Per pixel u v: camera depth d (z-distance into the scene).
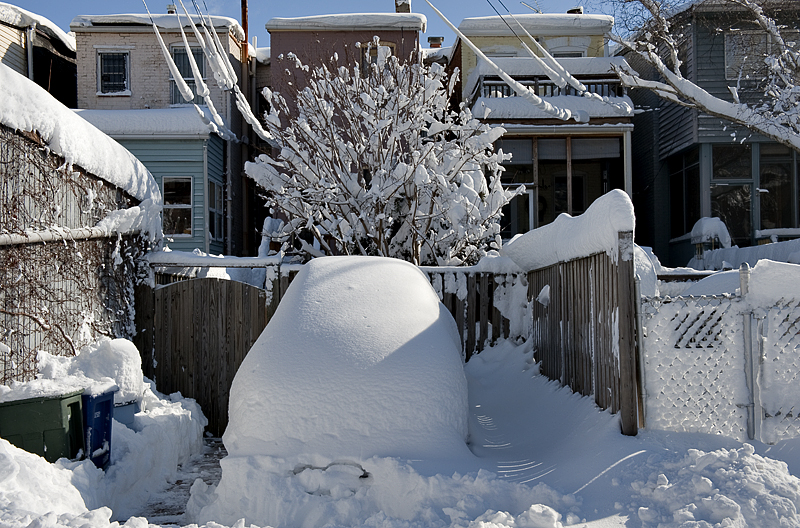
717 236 15.07
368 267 5.58
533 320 8.25
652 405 5.04
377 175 9.64
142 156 16.44
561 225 6.57
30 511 3.76
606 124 16.05
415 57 17.70
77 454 5.03
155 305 8.28
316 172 10.08
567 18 18.33
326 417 4.38
